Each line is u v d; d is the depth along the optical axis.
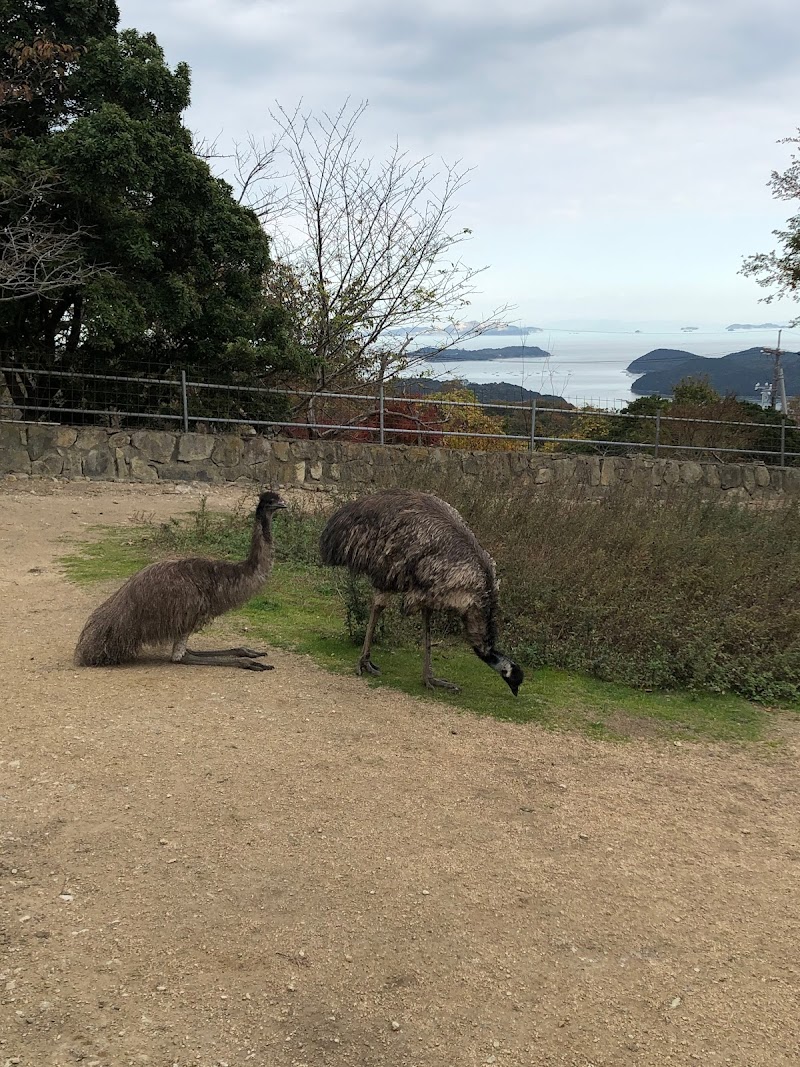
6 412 10.60
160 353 11.20
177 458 10.66
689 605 6.04
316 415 13.55
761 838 3.50
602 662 5.29
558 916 2.87
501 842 3.28
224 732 3.99
